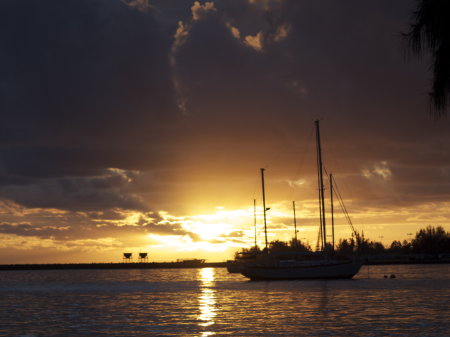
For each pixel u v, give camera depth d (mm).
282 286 91188
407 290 76812
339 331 34594
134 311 52188
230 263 171500
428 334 32500
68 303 64625
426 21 12781
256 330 35938
